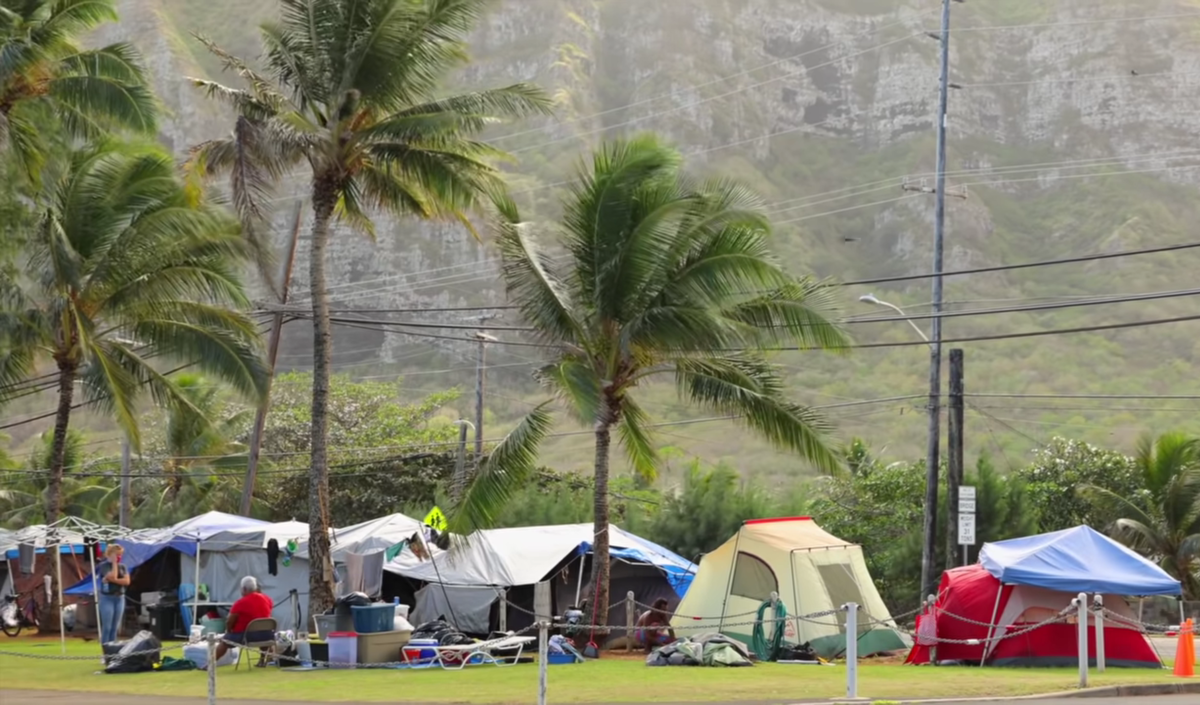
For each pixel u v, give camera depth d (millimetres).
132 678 35719
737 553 46906
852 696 28797
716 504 69625
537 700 27812
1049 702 29219
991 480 68438
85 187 53562
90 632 56500
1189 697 30734
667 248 43812
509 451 45500
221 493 96750
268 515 97125
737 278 43406
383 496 96625
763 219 42875
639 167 44062
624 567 55250
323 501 45406
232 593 54250
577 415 43531
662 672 36875
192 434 90562
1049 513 86062
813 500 85375
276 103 46375
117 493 104062
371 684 33031
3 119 48031
